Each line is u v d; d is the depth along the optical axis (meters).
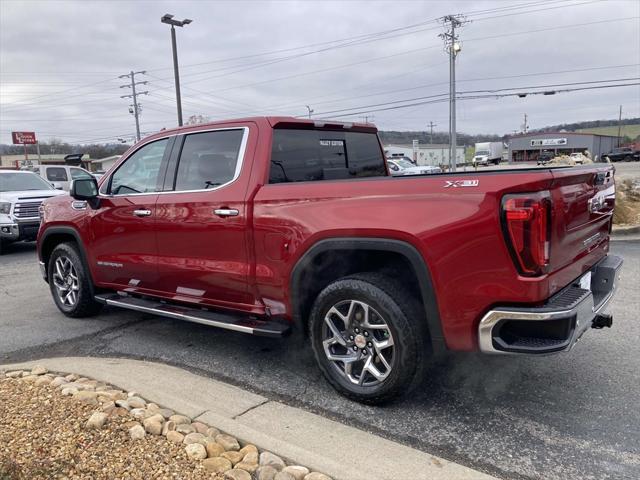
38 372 3.96
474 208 2.89
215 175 4.18
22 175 12.54
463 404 3.50
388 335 3.29
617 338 4.61
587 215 3.45
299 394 3.72
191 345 4.81
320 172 4.41
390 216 3.17
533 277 2.81
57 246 5.75
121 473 2.56
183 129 4.48
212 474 2.59
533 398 3.56
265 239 3.76
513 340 2.96
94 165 69.31
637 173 32.38
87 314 5.74
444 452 2.95
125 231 4.83
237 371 4.18
